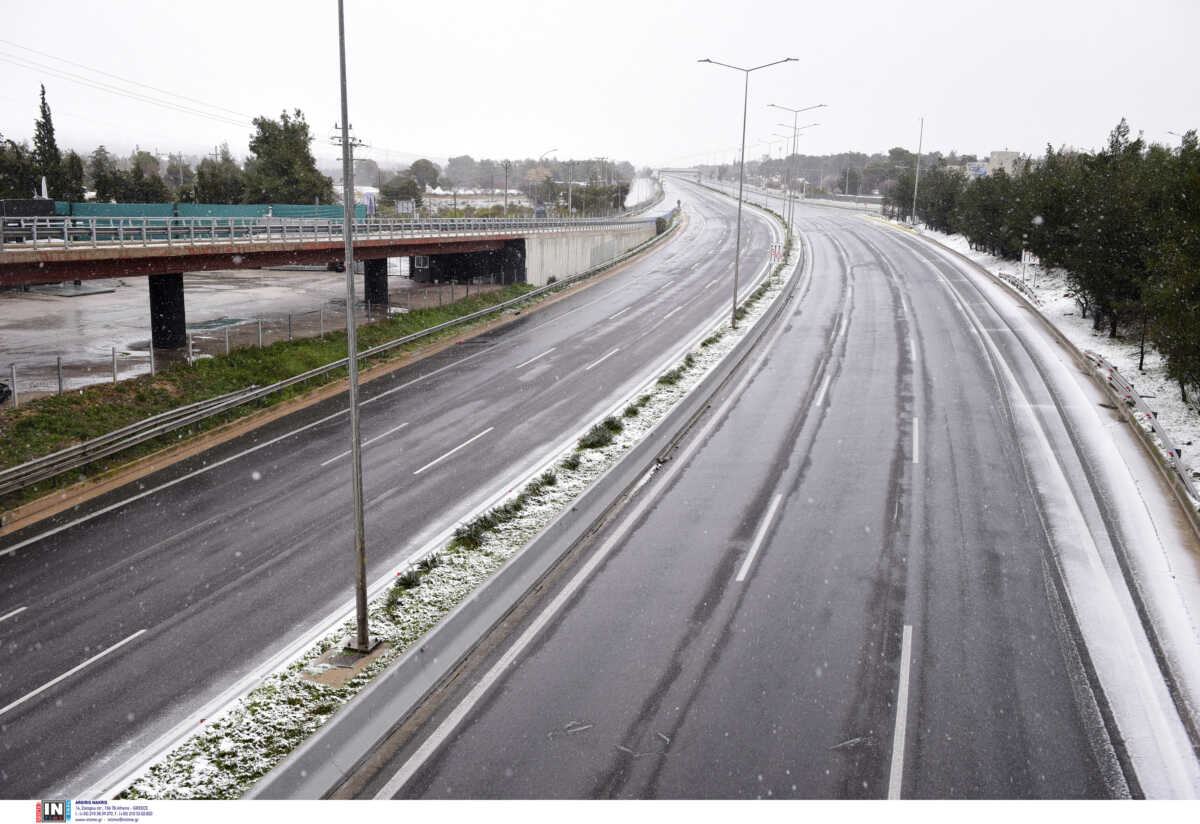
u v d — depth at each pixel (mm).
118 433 22562
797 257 64500
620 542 17172
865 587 14984
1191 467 19969
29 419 23391
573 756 10430
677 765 10211
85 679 12797
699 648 13016
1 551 17609
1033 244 43812
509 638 13477
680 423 25062
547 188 135125
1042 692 11758
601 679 12195
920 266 59000
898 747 10547
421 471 22031
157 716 11797
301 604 15023
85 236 41406
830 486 19938
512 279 55594
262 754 10625
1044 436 23031
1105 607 14156
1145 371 28859
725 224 95188
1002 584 15016
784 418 25547
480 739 10844
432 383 31641
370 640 13312
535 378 31922
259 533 18281
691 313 44344
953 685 11930
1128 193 31656
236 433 25875
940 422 24516
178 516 19344
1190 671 12289
